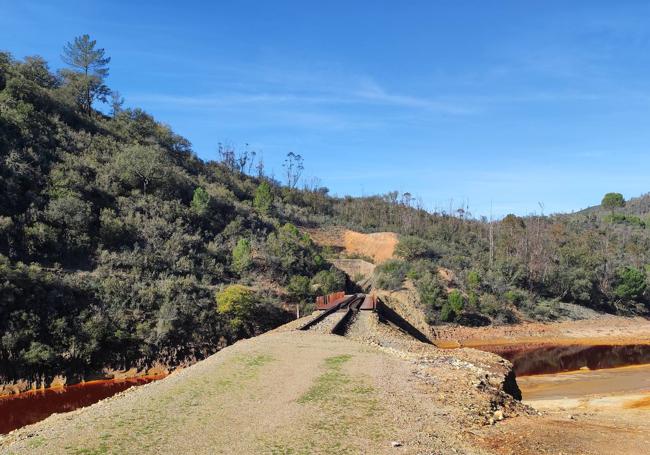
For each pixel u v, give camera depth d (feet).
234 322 131.95
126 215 163.32
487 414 46.29
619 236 350.64
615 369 119.55
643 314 230.48
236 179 312.50
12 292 104.47
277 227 229.45
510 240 277.23
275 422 39.83
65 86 260.62
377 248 259.19
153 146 247.50
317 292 171.42
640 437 42.37
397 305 180.34
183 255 156.66
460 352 78.95
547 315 200.03
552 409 67.87
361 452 34.37
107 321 114.21
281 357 64.13
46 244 131.64
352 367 60.08
